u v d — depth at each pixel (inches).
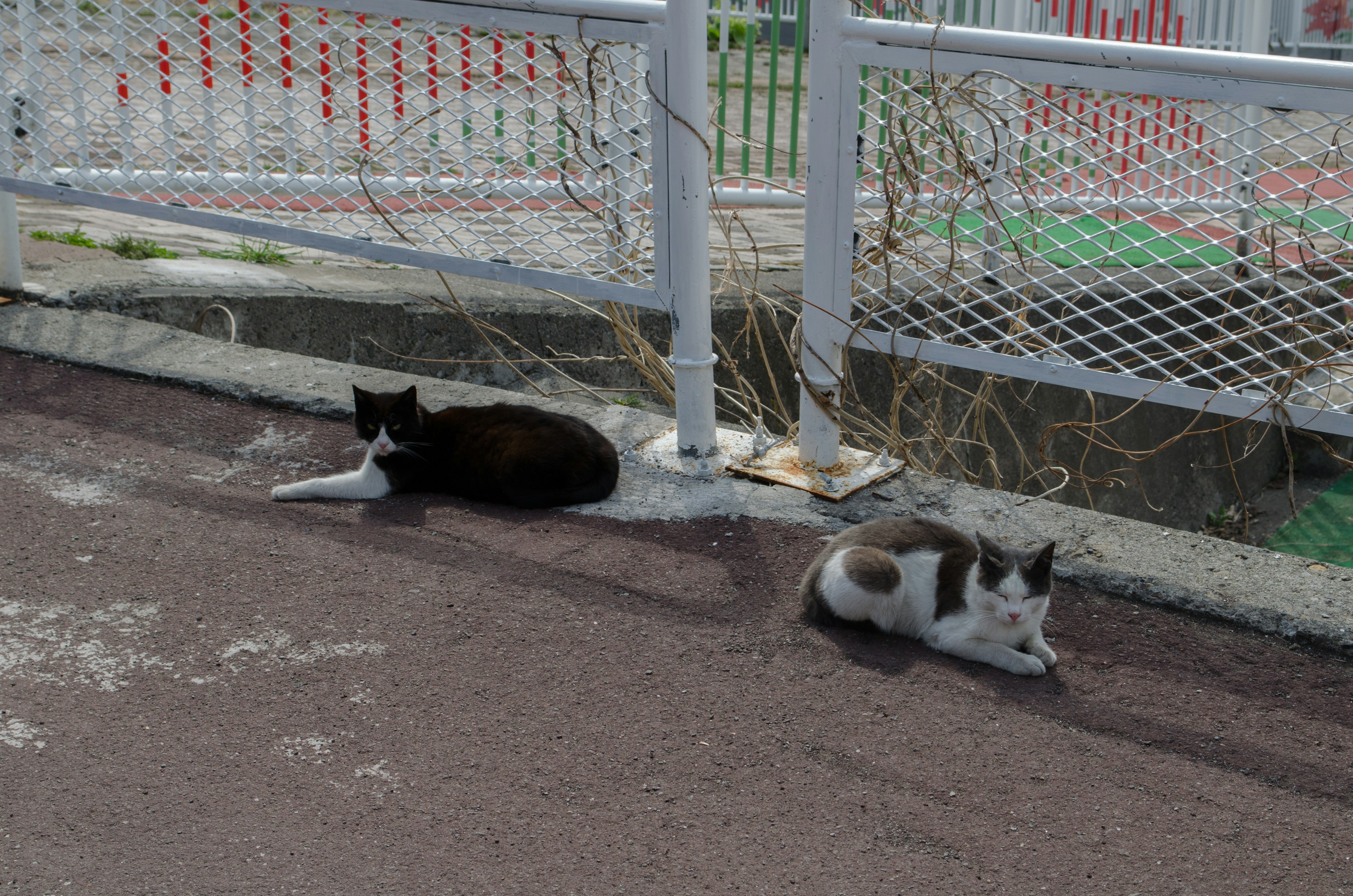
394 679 117.4
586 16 153.9
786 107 537.3
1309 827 98.7
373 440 160.7
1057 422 298.8
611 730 109.8
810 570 132.8
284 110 199.0
